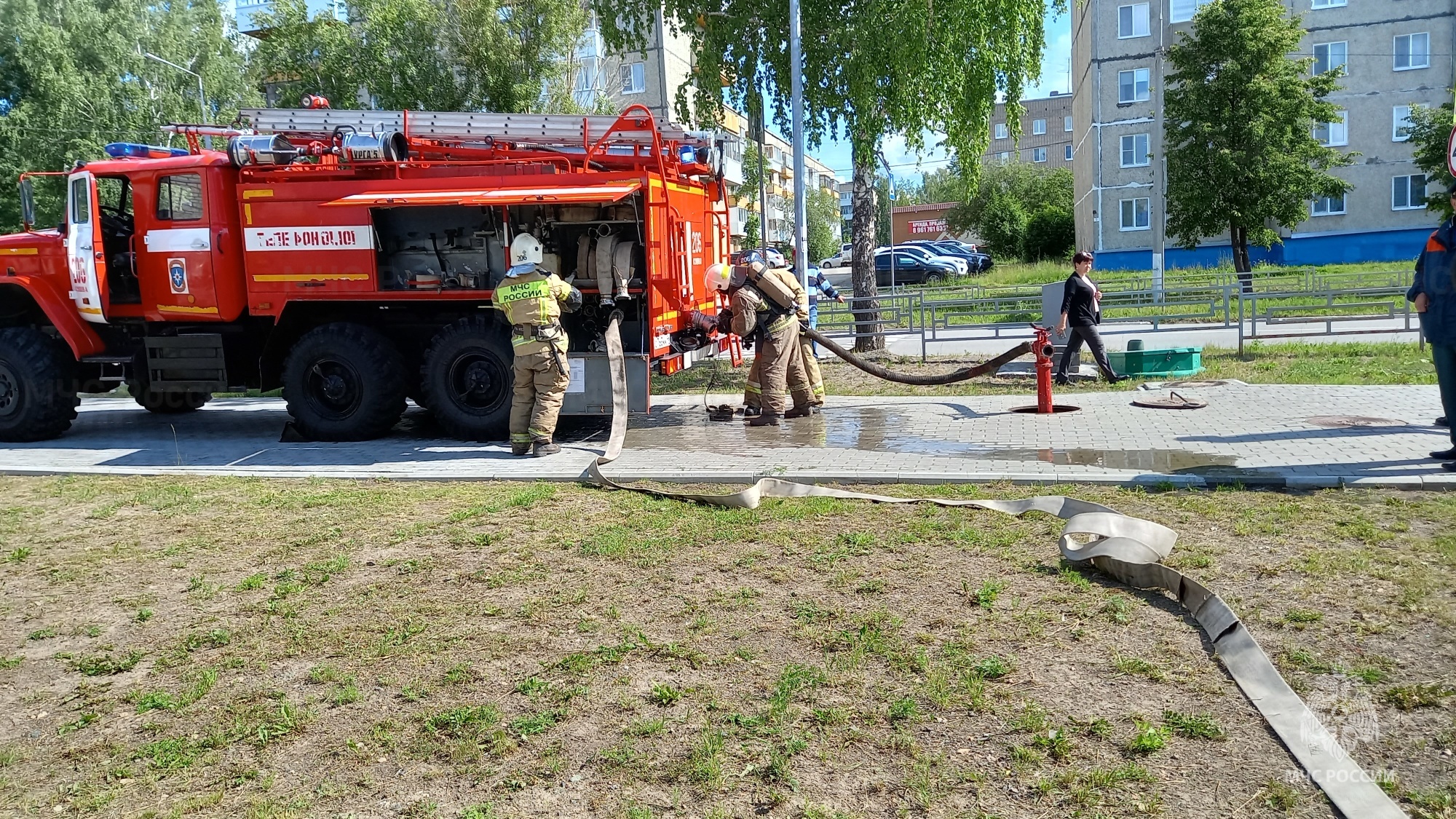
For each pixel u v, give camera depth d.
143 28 34.78
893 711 3.59
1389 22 38.41
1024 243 59.25
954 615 4.47
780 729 3.53
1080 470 6.95
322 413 10.00
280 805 3.25
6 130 30.89
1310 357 13.12
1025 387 11.67
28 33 31.58
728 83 16.12
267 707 3.95
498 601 4.99
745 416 10.42
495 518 6.53
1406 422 8.15
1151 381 11.41
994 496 6.47
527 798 3.21
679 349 10.09
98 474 8.57
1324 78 30.64
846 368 14.58
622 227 9.60
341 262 9.73
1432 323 6.59
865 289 16.20
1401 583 4.50
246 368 10.81
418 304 9.98
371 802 3.24
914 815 2.98
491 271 9.79
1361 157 39.31
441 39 23.03
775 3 15.37
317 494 7.41
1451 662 3.73
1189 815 2.90
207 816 3.21
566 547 5.82
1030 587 4.77
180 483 8.05
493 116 9.97
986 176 68.25
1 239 10.69
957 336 19.94
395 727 3.73
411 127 10.06
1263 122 29.28
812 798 3.11
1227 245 41.00
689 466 7.89
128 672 4.41
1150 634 4.16
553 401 8.77
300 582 5.41
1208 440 7.84
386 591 5.21
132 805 3.32
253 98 36.97
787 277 10.14
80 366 11.20
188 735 3.78
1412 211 39.03
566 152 9.96
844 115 15.54
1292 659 3.81
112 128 32.06
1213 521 5.62
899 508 6.27
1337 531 5.29
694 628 4.50
